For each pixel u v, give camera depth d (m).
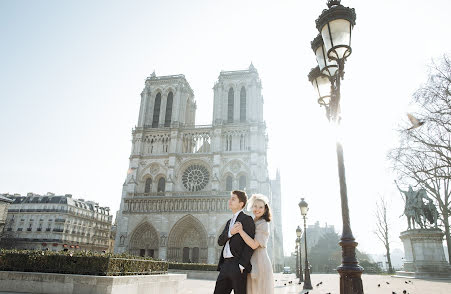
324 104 11.98
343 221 9.10
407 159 31.83
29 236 108.44
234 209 7.73
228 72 95.75
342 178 9.58
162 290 19.61
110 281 15.18
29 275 16.50
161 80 99.00
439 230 38.97
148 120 95.31
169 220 80.31
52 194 121.12
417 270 38.53
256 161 82.94
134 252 80.25
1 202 91.31
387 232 73.44
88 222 122.31
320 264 118.50
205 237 77.44
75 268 16.44
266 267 6.88
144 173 88.69
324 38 10.05
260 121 89.12
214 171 83.69
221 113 91.38
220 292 6.73
